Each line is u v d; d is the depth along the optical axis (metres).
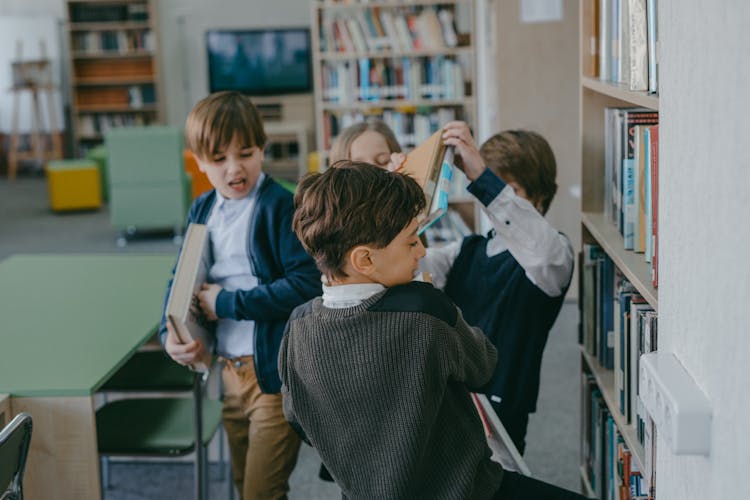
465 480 1.58
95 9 11.93
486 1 6.14
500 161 2.33
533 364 2.26
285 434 2.53
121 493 3.54
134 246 8.35
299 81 12.23
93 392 2.52
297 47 12.15
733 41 1.14
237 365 2.56
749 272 1.09
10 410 2.51
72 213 10.06
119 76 12.12
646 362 1.48
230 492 3.34
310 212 1.53
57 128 12.41
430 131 6.76
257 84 12.23
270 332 2.47
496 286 2.26
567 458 3.75
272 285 2.42
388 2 6.54
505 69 5.71
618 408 2.25
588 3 2.61
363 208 1.50
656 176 1.83
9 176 12.47
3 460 1.99
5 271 3.84
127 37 11.99
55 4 12.51
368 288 1.55
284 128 11.41
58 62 12.32
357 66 6.68
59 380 2.56
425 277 1.82
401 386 1.52
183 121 12.56
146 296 3.41
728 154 1.17
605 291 2.48
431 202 1.99
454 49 6.61
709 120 1.26
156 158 8.39
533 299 2.22
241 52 12.17
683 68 1.40
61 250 8.23
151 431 2.92
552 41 5.68
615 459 2.43
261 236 2.48
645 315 1.96
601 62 2.41
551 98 5.71
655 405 1.42
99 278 3.70
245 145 2.42
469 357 1.59
